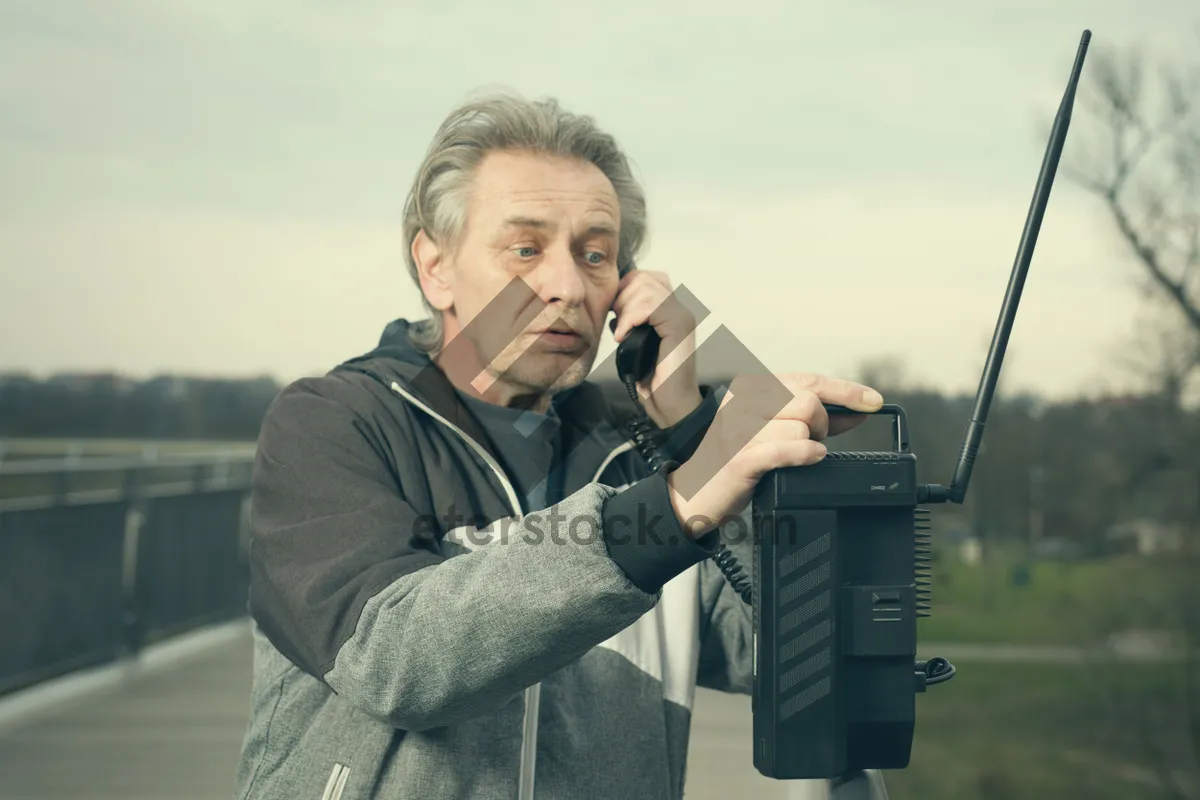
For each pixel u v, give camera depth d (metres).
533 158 1.63
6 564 6.61
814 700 1.20
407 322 1.78
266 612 1.45
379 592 1.33
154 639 8.50
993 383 1.26
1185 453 13.10
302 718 1.53
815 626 1.20
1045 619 19.72
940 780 16.80
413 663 1.25
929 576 1.25
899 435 1.28
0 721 6.48
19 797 5.45
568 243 1.63
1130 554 13.69
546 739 1.55
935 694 20.03
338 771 1.48
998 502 18.22
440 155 1.65
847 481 1.20
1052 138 1.26
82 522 7.50
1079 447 14.23
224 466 10.25
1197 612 13.26
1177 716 13.22
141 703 7.09
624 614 1.20
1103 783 14.52
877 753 1.24
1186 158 12.60
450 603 1.23
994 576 21.88
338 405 1.55
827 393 1.26
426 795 1.46
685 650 1.70
